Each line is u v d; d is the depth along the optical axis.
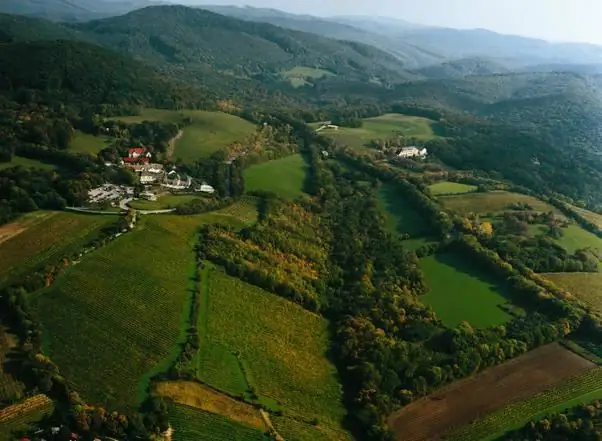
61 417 117.31
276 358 151.75
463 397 149.88
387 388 146.25
